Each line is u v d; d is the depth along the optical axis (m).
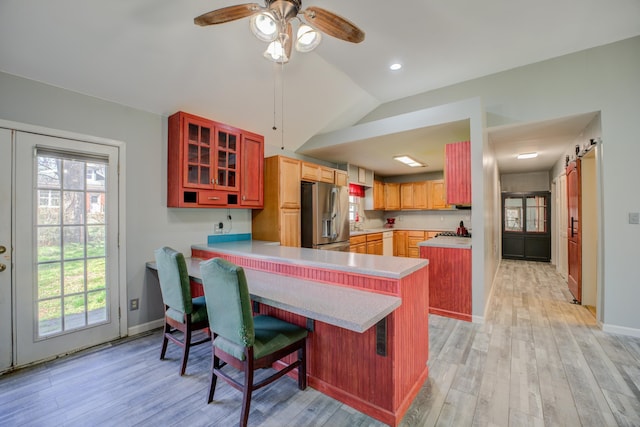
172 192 2.99
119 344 2.62
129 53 2.31
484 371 2.12
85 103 2.52
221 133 3.28
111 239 2.68
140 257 2.87
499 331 2.86
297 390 1.92
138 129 2.84
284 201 3.80
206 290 1.73
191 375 2.12
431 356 2.35
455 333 2.81
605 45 2.86
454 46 2.83
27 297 2.24
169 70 2.57
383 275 1.69
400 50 2.89
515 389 1.90
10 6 1.79
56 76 2.30
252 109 3.37
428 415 1.66
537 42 2.79
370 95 3.88
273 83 3.13
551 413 1.66
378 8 2.29
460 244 3.26
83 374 2.12
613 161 2.80
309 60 2.99
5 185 2.14
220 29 2.38
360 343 1.72
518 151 4.81
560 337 2.70
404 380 1.71
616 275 2.77
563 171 5.12
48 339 2.33
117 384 2.00
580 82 2.96
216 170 3.19
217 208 3.52
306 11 1.68
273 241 3.76
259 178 3.67
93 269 2.58
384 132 3.65
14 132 2.18
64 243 2.42
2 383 2.01
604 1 2.22
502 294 4.17
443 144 4.11
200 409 1.74
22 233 2.22
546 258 6.89
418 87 3.68
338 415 1.68
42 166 2.31
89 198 2.55
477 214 3.08
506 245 7.36
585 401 1.77
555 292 4.25
